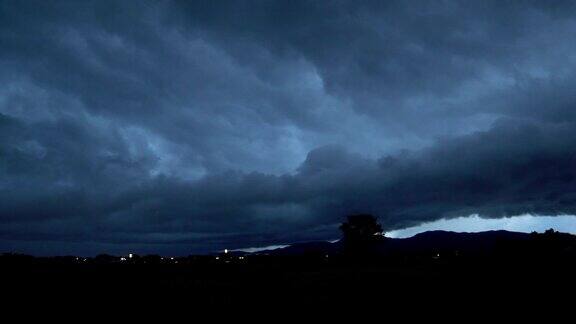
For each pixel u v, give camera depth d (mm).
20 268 38969
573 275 25500
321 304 22609
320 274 39906
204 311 21359
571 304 18984
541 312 17953
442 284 27172
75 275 37719
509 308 19031
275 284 31984
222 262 56688
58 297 25438
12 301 23625
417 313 19172
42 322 19016
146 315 20422
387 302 22234
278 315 20094
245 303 23531
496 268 30062
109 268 43906
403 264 48625
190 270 46500
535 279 25484
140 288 29562
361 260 59406
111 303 23562
